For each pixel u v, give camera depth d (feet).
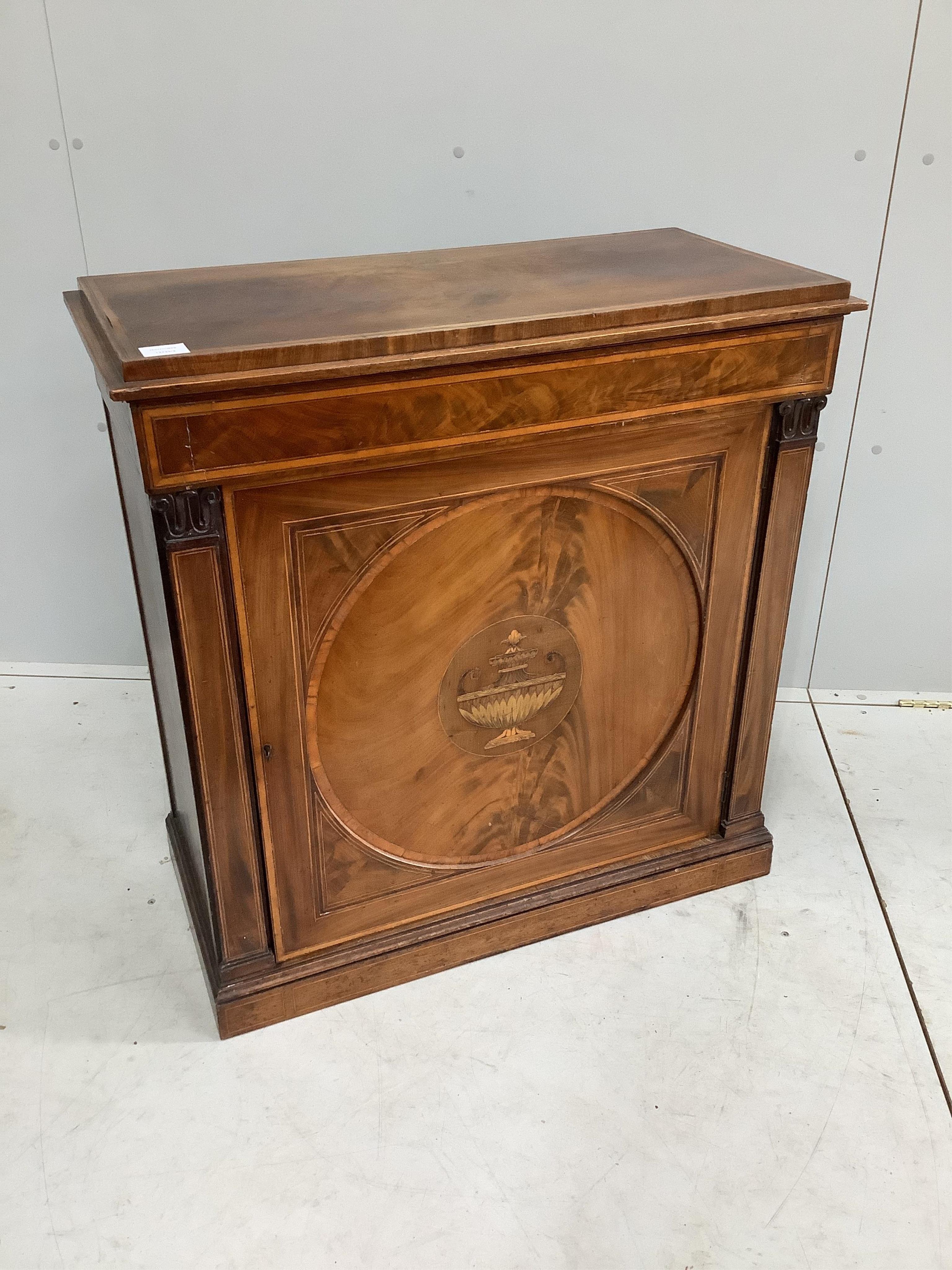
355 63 7.55
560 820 7.02
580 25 7.45
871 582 9.37
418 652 5.99
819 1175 5.67
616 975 6.89
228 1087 6.14
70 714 9.39
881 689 9.92
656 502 6.19
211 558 5.18
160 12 7.37
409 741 6.24
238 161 7.88
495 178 7.97
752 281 6.01
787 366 6.02
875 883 7.66
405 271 6.34
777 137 7.81
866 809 8.39
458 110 7.72
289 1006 6.52
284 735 5.83
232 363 4.80
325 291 5.90
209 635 5.36
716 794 7.43
